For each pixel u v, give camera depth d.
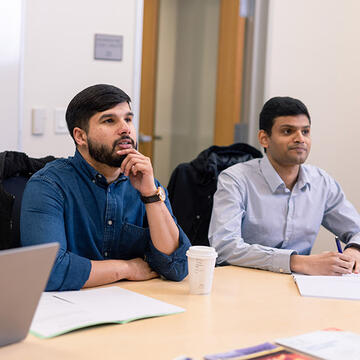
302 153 2.07
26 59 2.73
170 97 3.79
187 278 1.68
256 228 2.15
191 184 2.45
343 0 3.56
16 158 1.83
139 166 1.61
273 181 2.14
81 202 1.64
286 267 1.78
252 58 3.61
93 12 2.87
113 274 1.55
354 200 3.70
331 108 3.61
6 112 2.67
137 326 1.19
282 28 3.50
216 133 3.77
